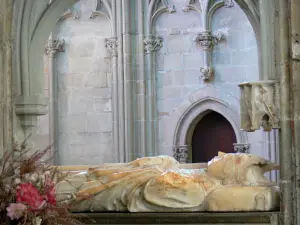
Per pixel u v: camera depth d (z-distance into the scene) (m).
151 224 6.43
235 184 6.46
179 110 14.76
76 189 6.54
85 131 15.11
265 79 6.59
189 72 14.71
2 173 4.84
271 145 13.73
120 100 14.77
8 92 6.88
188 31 14.71
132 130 14.75
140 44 14.75
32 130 7.73
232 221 6.35
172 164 7.02
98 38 15.05
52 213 4.79
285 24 6.44
